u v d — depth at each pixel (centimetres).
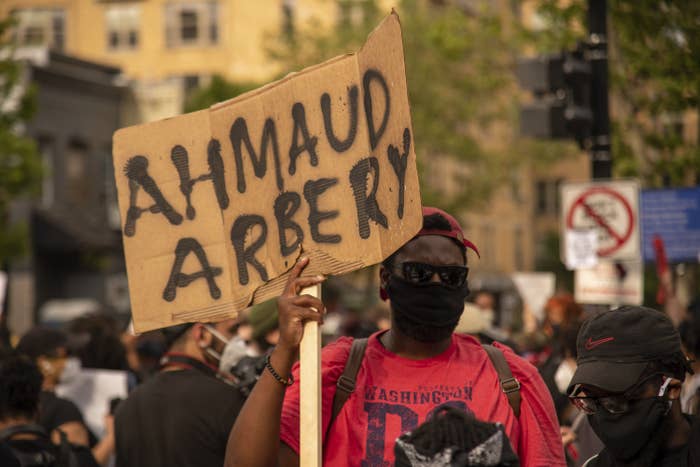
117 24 6256
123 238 493
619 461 426
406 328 438
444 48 2391
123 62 6244
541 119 1316
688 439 411
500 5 5159
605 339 418
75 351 1084
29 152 3148
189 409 646
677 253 1486
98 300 5162
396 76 423
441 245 437
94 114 5259
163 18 6206
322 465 436
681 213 1485
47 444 696
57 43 6275
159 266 487
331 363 451
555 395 848
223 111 478
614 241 1307
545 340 1385
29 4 6269
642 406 414
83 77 5141
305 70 455
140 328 487
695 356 790
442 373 441
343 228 442
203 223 480
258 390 428
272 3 6084
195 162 484
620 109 1848
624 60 1587
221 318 472
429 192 4475
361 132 440
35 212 4944
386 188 429
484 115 4353
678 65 1472
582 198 1320
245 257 468
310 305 430
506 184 4791
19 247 3391
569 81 1316
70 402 828
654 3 1457
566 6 1794
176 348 676
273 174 462
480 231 6650
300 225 451
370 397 440
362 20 4659
